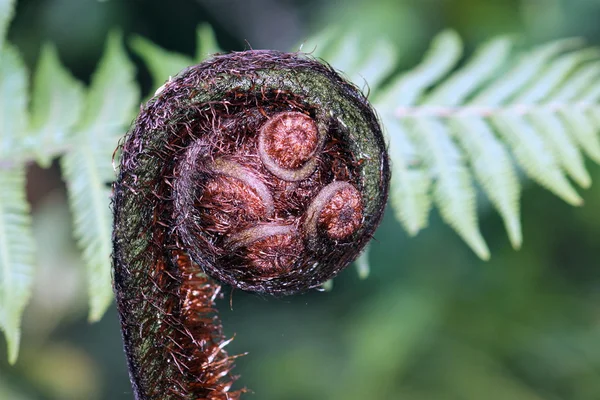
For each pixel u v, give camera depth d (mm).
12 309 618
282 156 500
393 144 696
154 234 493
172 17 1309
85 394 1091
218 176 498
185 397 499
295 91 500
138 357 494
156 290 493
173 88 495
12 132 670
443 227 1038
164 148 492
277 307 1184
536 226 1066
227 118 501
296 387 1052
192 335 501
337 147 505
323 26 1071
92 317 622
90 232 637
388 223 1039
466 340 994
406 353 975
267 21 1432
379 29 1035
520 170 987
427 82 730
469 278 1050
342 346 1093
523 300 1030
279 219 503
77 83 701
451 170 677
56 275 1099
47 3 1125
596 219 1036
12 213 637
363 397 961
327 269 509
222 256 500
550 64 734
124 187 490
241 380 1112
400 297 1032
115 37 990
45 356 1085
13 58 692
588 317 1026
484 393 938
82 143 671
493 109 716
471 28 1055
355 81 727
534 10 1065
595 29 1061
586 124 706
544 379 970
